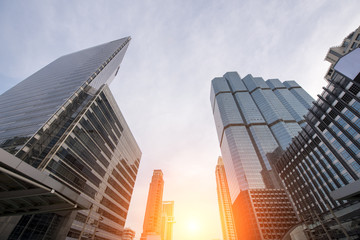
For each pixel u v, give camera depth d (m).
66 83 72.94
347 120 44.53
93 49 124.25
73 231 42.75
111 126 72.00
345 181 46.41
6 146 40.78
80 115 55.50
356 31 58.06
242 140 145.38
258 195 107.56
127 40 128.75
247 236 98.69
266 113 172.62
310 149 59.91
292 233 67.31
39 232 35.19
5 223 30.58
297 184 68.75
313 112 55.31
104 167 62.53
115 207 67.25
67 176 44.72
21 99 72.31
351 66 41.97
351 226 43.22
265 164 126.69
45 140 44.44
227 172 155.25
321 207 55.44
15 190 15.70
